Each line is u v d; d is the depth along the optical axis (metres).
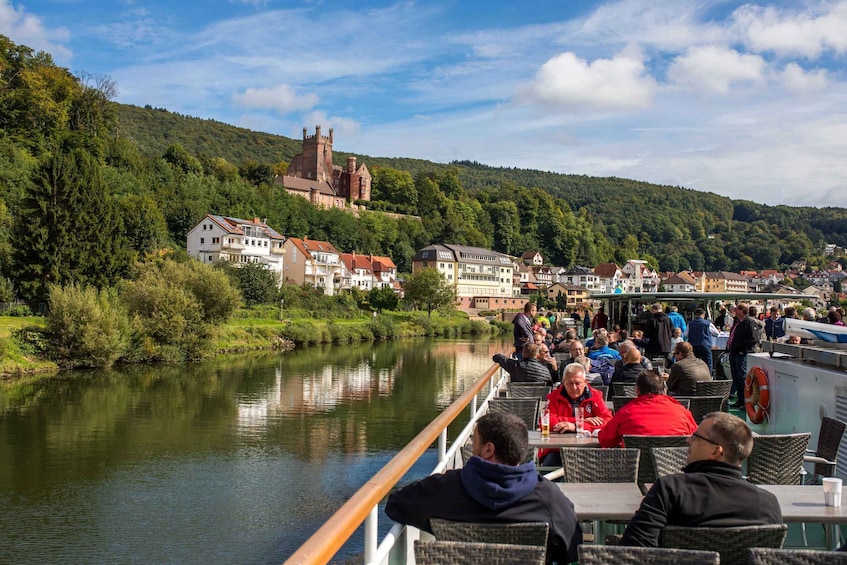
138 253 83.62
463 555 3.22
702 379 9.37
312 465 25.92
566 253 195.25
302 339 71.50
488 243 186.00
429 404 38.81
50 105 104.56
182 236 111.56
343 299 97.56
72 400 37.12
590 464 5.43
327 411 36.12
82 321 47.59
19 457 26.33
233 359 57.31
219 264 86.75
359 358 61.75
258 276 86.19
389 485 3.71
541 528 3.66
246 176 159.12
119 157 117.69
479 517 3.92
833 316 14.00
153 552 17.92
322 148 185.50
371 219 162.00
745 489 3.99
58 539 18.56
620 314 20.67
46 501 21.59
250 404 37.62
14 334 46.03
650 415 6.32
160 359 53.22
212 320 57.28
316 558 2.50
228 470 25.12
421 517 4.06
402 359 62.03
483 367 56.91
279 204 142.88
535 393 10.20
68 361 47.22
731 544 3.63
